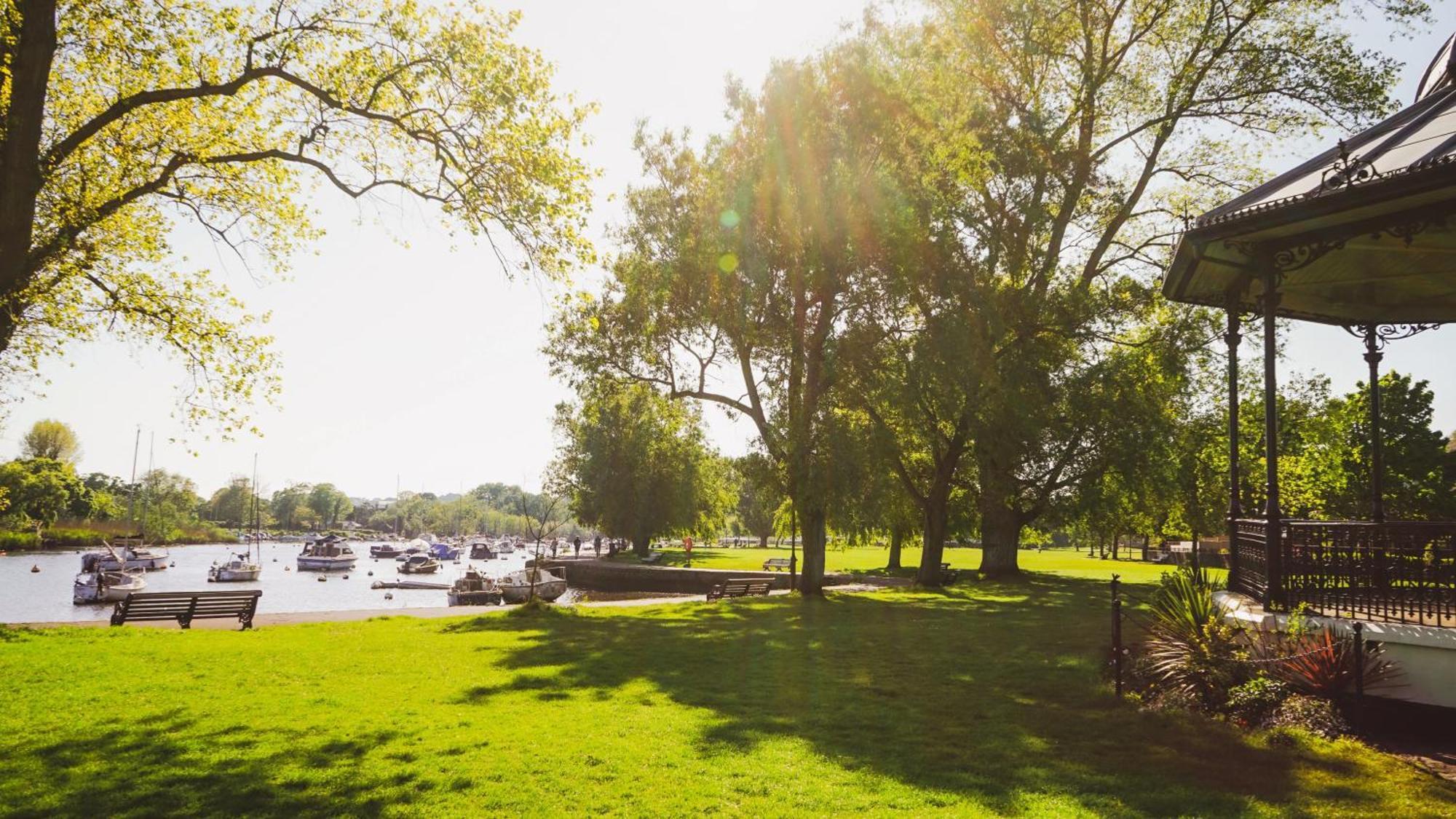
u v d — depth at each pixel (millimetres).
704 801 6574
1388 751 7578
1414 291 12977
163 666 12898
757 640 16453
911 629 17484
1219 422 35438
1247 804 6293
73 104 14961
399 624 19766
